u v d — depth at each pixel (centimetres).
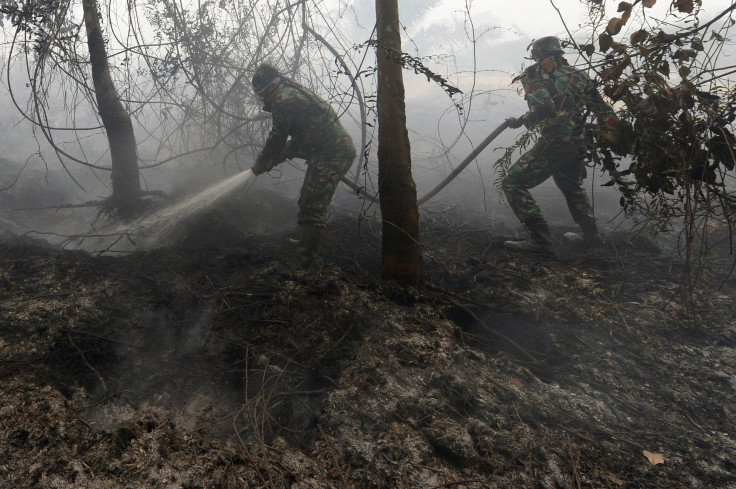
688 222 251
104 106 418
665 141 228
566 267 349
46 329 247
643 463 185
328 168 333
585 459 185
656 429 204
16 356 228
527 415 204
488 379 221
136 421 173
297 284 291
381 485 163
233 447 176
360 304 265
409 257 290
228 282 308
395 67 272
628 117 233
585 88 254
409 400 199
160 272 310
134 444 165
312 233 334
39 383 212
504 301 297
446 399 204
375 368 217
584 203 379
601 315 282
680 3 206
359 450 174
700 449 193
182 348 257
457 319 285
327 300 269
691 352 252
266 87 330
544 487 171
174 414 220
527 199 372
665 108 223
